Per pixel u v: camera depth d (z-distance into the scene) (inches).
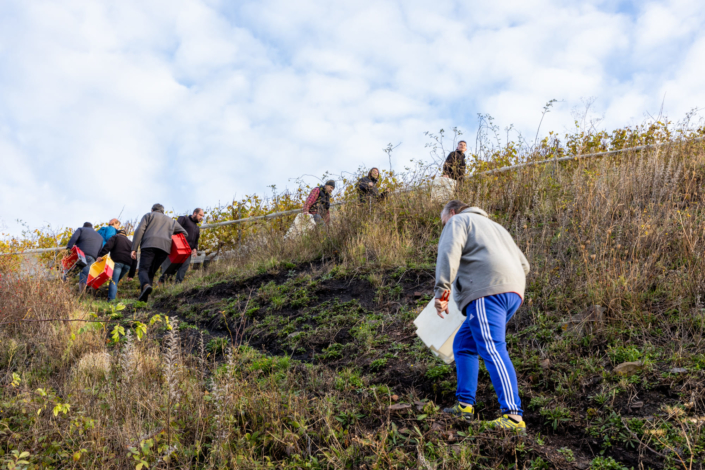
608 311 152.6
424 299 204.2
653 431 101.0
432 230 280.2
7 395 143.5
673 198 220.2
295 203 408.2
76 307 257.6
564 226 211.8
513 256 123.9
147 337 197.5
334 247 297.4
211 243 425.1
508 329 165.8
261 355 185.2
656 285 163.3
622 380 120.1
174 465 111.9
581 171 275.1
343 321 202.7
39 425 122.5
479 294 117.8
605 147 339.9
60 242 459.5
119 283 392.8
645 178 239.8
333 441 116.2
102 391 144.7
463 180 311.6
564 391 123.6
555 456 103.0
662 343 135.7
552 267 189.0
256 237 371.6
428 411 123.6
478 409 128.7
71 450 113.3
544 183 281.1
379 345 174.2
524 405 124.7
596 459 99.5
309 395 145.0
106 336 207.5
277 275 289.1
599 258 180.4
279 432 120.4
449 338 132.1
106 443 113.2
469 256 121.6
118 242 341.1
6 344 194.7
